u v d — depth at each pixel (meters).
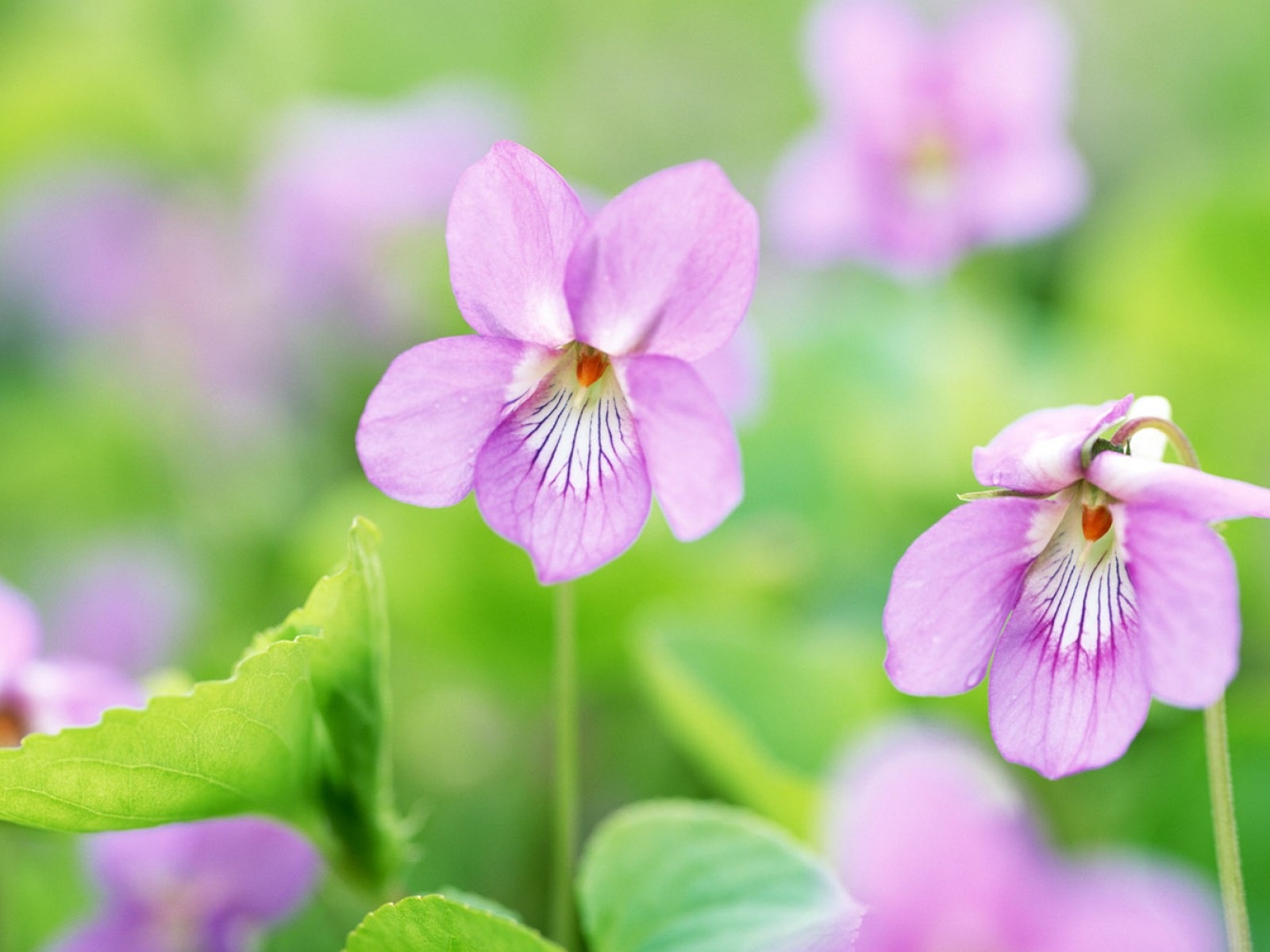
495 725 0.30
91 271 0.38
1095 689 0.18
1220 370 0.37
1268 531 0.29
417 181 0.35
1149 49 0.52
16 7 0.37
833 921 0.19
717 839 0.20
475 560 0.29
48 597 0.32
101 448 0.36
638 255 0.18
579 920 0.20
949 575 0.18
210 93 0.38
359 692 0.19
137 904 0.22
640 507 0.18
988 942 0.17
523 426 0.19
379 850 0.19
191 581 0.32
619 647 0.29
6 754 0.18
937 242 0.36
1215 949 0.17
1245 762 0.24
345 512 0.30
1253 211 0.36
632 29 0.51
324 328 0.36
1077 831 0.24
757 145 0.51
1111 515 0.18
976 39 0.35
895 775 0.17
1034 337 0.42
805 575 0.32
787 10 0.52
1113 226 0.47
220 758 0.18
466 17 0.48
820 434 0.36
